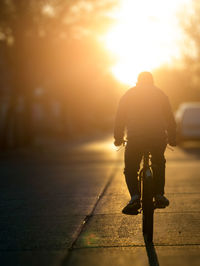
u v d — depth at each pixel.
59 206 27.45
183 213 24.62
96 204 27.69
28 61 84.38
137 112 20.31
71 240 19.42
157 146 20.19
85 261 16.52
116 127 21.03
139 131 20.09
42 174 45.84
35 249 18.19
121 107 20.78
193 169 47.22
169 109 20.75
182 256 17.00
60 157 68.62
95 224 22.31
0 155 75.44
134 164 20.52
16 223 22.97
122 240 19.27
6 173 47.72
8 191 34.41
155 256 17.00
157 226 21.69
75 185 36.69
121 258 16.81
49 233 20.72
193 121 86.12
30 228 21.78
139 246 18.34
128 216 24.03
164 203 20.16
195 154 68.00
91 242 19.03
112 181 38.44
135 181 20.41
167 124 21.12
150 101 20.36
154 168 20.48
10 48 82.88
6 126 88.19
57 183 38.28
